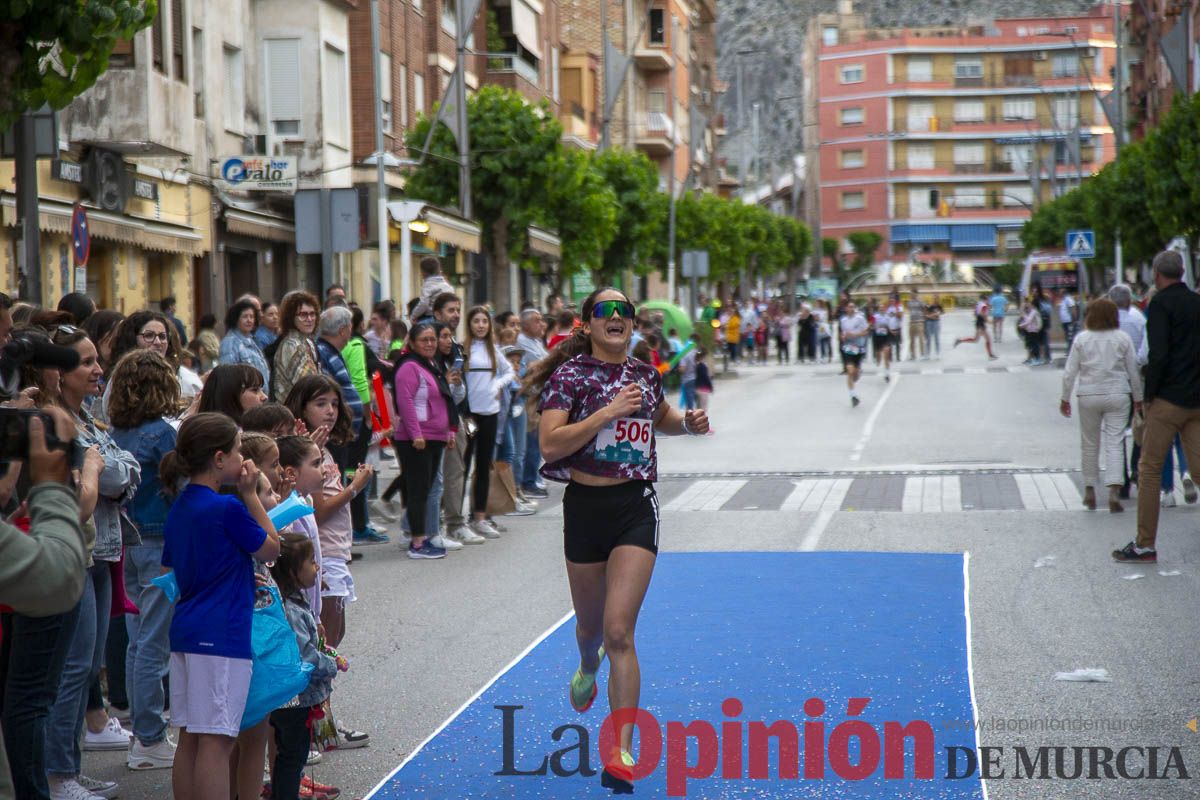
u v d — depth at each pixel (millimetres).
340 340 14320
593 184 43281
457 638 10211
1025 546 13555
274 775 6645
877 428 27531
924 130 144000
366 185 35375
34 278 14961
